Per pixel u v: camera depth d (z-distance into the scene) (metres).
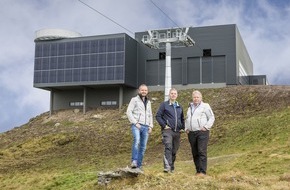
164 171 14.91
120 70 73.06
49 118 78.06
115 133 59.53
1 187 27.36
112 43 74.31
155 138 53.03
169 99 14.98
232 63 74.31
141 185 14.10
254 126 47.72
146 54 78.56
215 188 13.57
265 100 62.72
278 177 17.70
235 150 40.16
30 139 60.91
